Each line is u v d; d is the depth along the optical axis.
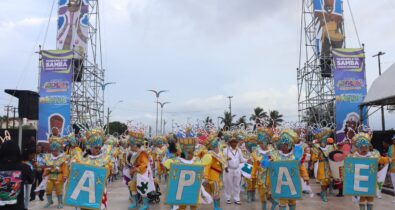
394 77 14.60
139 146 10.52
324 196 11.88
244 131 13.31
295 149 8.09
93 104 26.59
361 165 8.46
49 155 10.79
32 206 11.07
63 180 10.63
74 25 26.23
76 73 25.22
